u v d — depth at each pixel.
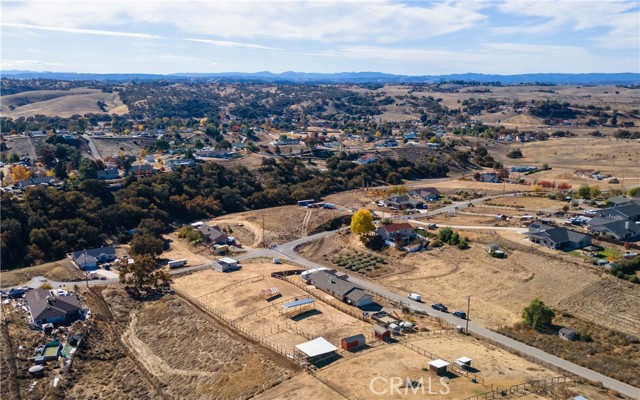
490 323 70.00
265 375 52.62
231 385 52.25
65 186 127.12
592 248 89.81
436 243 99.31
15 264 92.75
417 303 76.94
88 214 110.62
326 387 48.69
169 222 121.81
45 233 99.12
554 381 50.69
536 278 82.00
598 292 75.25
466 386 48.28
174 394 53.56
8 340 62.19
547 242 92.12
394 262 94.81
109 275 88.44
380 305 74.88
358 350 56.94
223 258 97.12
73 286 82.69
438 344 59.41
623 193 133.12
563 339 64.56
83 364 59.97
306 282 83.38
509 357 57.16
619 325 67.56
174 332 67.31
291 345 59.44
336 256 100.31
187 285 83.38
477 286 82.56
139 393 54.53
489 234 101.00
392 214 124.94
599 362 57.09
